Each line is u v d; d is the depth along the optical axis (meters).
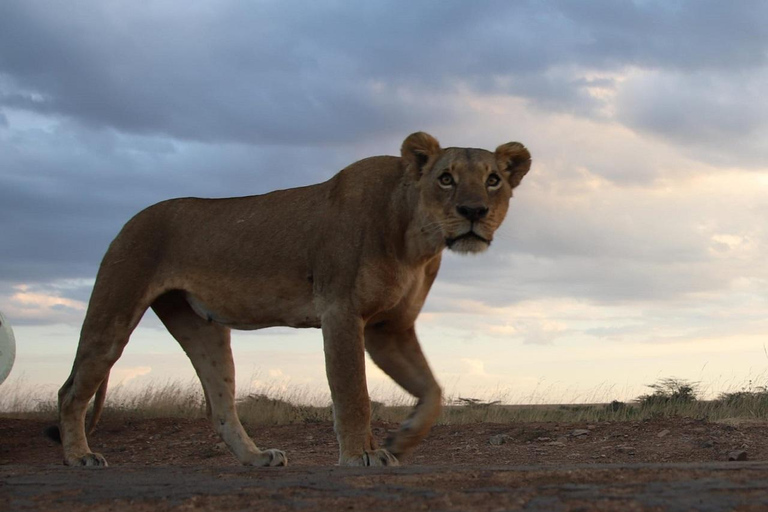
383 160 7.33
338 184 7.35
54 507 3.95
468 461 10.19
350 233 6.96
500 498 3.73
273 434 12.88
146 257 7.96
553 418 13.87
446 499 3.75
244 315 7.70
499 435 11.83
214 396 8.24
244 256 7.57
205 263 7.76
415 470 5.00
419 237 6.88
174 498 4.05
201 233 7.85
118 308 7.88
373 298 6.84
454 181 6.75
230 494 4.11
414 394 7.28
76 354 8.01
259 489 4.25
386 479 4.48
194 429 13.26
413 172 6.95
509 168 7.24
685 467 4.70
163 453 11.69
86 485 4.64
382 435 12.34
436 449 11.34
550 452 10.68
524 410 14.83
